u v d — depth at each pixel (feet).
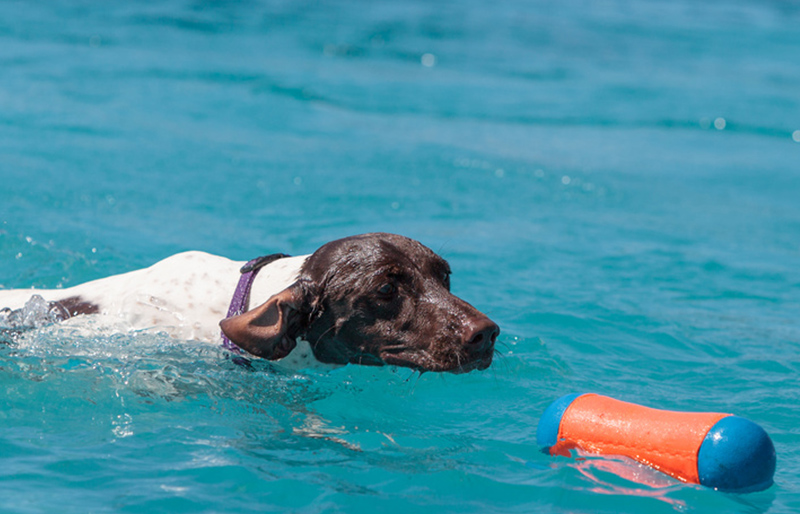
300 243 46.44
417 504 19.48
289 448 22.66
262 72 100.58
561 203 61.72
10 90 79.00
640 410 21.48
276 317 25.26
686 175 73.97
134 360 26.61
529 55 129.08
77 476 20.12
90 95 80.64
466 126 86.22
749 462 19.75
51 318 28.09
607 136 87.20
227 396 25.68
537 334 34.81
